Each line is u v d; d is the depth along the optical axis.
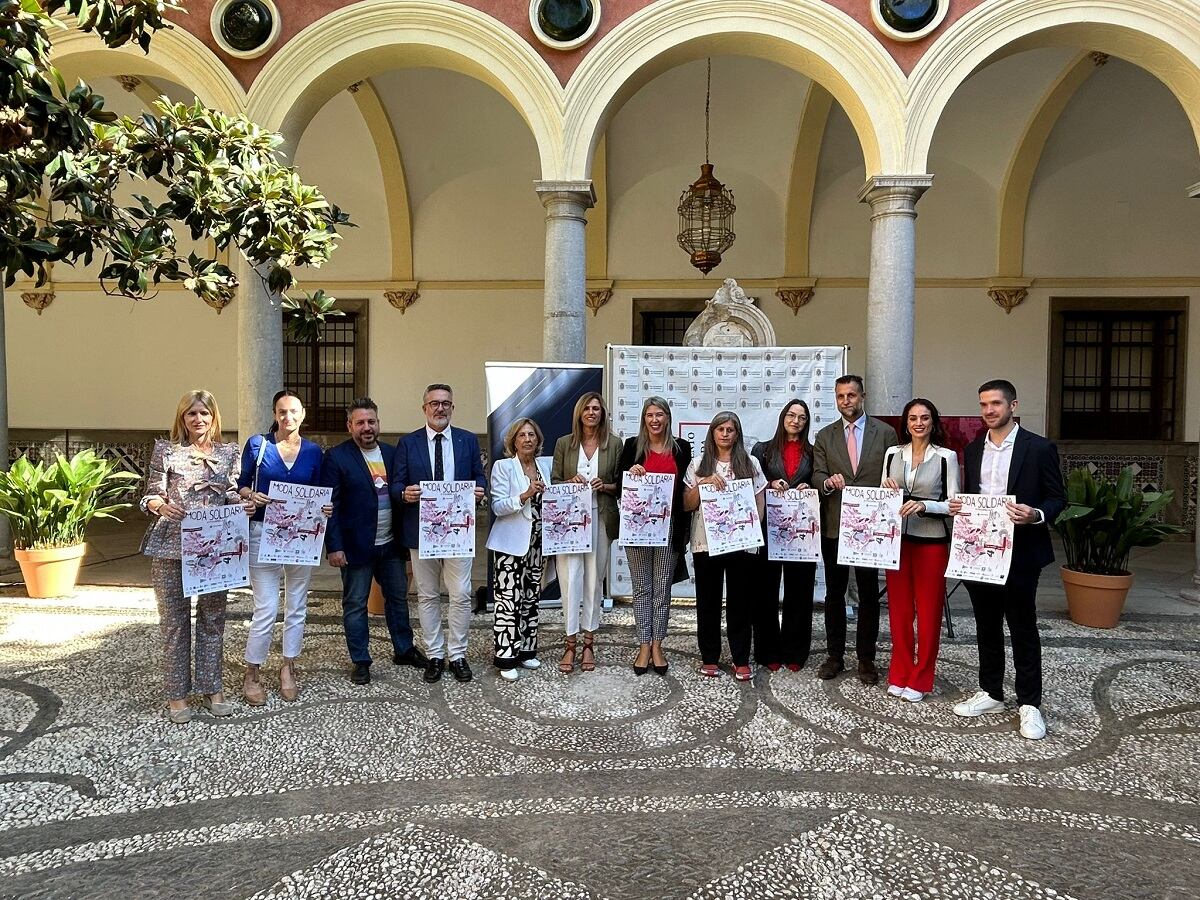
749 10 5.65
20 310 10.95
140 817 2.61
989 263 10.08
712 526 3.78
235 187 3.50
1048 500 3.32
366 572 3.94
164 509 3.23
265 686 3.87
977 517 3.38
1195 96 5.61
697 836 2.51
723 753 3.15
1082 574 5.04
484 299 10.64
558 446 4.18
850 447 3.95
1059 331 9.97
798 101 9.12
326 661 4.26
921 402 3.60
